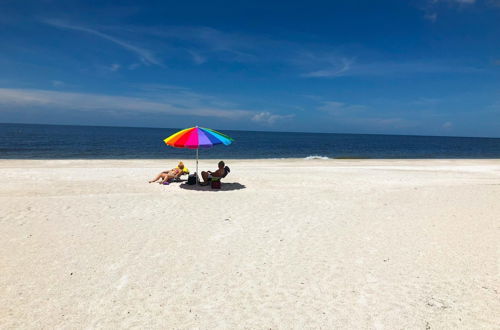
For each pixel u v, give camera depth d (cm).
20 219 717
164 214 788
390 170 1778
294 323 377
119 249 577
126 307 403
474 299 431
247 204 898
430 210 864
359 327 371
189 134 1035
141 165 1858
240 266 523
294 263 538
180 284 463
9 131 8975
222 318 386
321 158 2961
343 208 877
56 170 1476
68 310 394
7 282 454
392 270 514
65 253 554
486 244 624
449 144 8775
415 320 384
